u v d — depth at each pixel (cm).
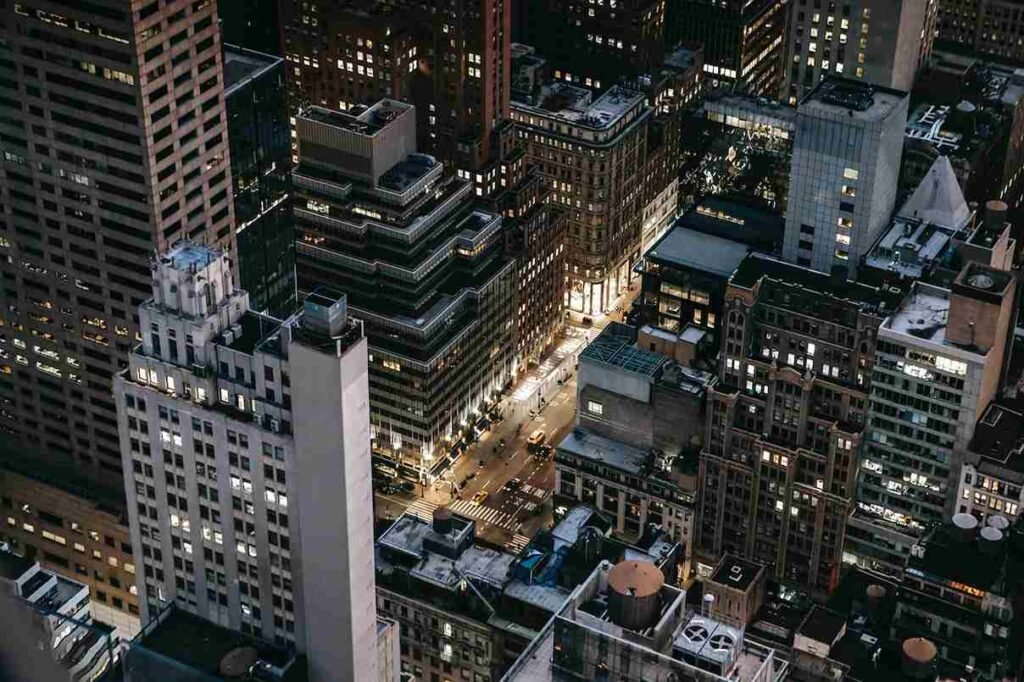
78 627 14100
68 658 13562
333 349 19212
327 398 19575
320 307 19225
